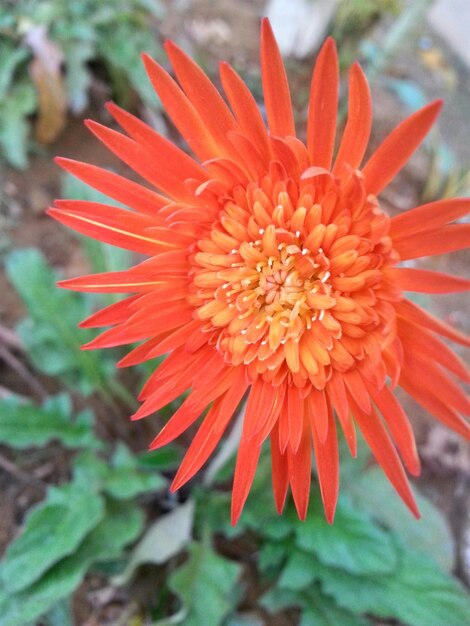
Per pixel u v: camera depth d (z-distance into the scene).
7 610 0.17
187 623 0.18
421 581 0.18
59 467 0.22
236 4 0.35
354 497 0.21
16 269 0.21
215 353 0.12
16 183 0.27
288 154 0.10
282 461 0.12
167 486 0.22
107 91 0.29
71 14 0.28
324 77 0.10
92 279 0.11
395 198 0.29
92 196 0.21
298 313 0.12
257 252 0.11
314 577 0.19
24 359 0.24
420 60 0.35
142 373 0.23
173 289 0.12
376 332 0.11
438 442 0.24
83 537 0.19
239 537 0.21
